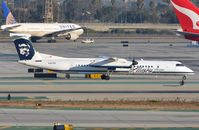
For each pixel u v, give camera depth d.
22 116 192.25
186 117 195.00
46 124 180.25
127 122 185.50
